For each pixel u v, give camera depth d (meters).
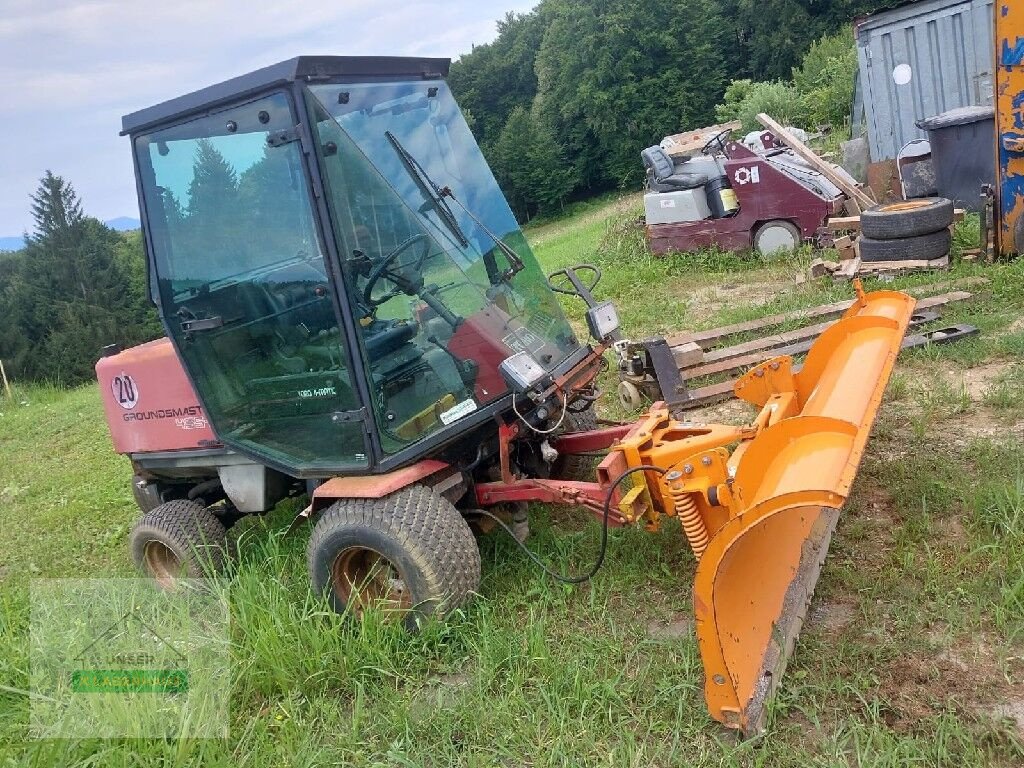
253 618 3.98
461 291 4.13
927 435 4.85
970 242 8.08
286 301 3.94
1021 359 5.63
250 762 3.26
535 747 3.12
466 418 3.98
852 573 3.69
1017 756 2.69
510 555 4.45
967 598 3.40
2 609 4.54
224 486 4.82
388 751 3.23
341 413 3.87
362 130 3.87
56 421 12.13
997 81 7.09
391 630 3.79
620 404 6.35
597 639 3.62
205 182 3.98
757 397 4.28
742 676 2.89
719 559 2.74
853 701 3.02
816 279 8.31
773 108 18.89
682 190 10.21
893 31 11.36
